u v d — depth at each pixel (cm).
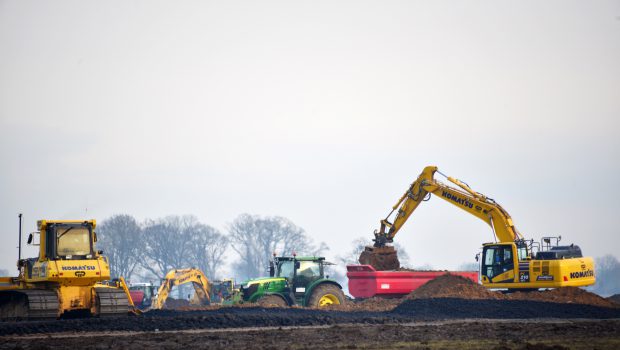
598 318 6862
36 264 6831
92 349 4616
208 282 13412
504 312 7075
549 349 4341
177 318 6288
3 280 7044
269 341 4988
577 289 8094
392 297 8806
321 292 8538
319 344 4831
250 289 8656
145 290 14850
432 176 9688
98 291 6806
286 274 8875
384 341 4966
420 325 6084
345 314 7056
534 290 8700
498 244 8762
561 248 8781
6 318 6700
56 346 4781
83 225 6931
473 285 8156
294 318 6372
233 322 6112
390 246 9862
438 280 8362
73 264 6738
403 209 9875
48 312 6538
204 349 4597
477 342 4819
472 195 9294
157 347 4709
